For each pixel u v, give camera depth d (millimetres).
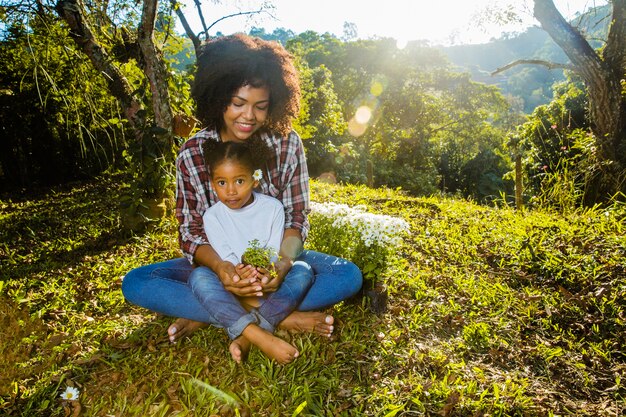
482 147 34250
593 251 4258
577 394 2660
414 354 2842
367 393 2496
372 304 3234
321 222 3531
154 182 5426
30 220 7387
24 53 10789
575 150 10250
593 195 7906
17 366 2725
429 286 3859
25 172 13977
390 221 3320
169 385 2512
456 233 5164
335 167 21828
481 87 34531
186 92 6070
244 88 2590
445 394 2479
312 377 2596
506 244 4609
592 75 8930
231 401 2383
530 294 3701
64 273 4234
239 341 2531
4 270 4469
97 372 2654
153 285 2770
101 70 5777
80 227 6289
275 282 2533
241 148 2633
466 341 3080
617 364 2912
